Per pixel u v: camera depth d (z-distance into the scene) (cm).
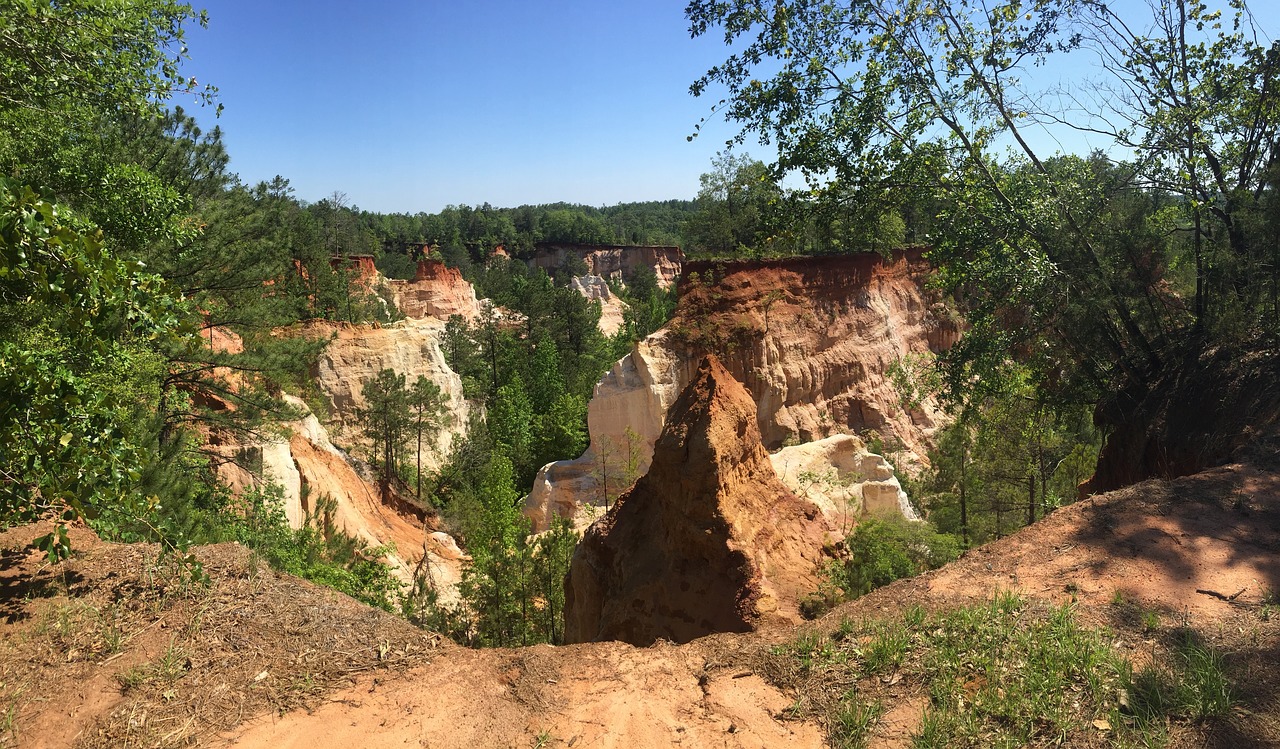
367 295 6769
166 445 1705
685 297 4044
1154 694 487
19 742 459
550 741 475
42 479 578
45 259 529
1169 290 1631
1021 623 591
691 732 482
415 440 4591
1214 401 1266
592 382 6000
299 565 1948
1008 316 1780
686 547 1226
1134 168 1570
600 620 1317
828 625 626
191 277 2250
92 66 1334
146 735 470
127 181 1584
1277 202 1277
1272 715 465
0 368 547
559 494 3575
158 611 600
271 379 2580
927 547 1988
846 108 1650
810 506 1415
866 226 1864
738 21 1620
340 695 519
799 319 4116
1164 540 735
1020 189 1638
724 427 1252
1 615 588
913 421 4312
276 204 2761
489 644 1844
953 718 477
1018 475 2523
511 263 12012
